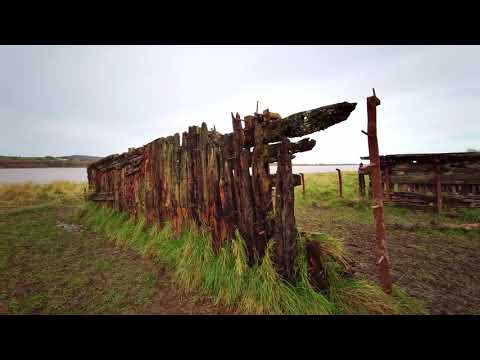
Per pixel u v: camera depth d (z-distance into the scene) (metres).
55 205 10.73
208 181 3.65
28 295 3.12
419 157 8.36
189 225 4.14
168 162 4.73
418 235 5.75
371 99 2.62
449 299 2.91
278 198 2.78
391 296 2.71
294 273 2.72
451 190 7.75
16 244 5.32
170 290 3.18
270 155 2.88
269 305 2.54
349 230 6.27
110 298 3.02
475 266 3.92
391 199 9.31
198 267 3.35
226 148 3.29
